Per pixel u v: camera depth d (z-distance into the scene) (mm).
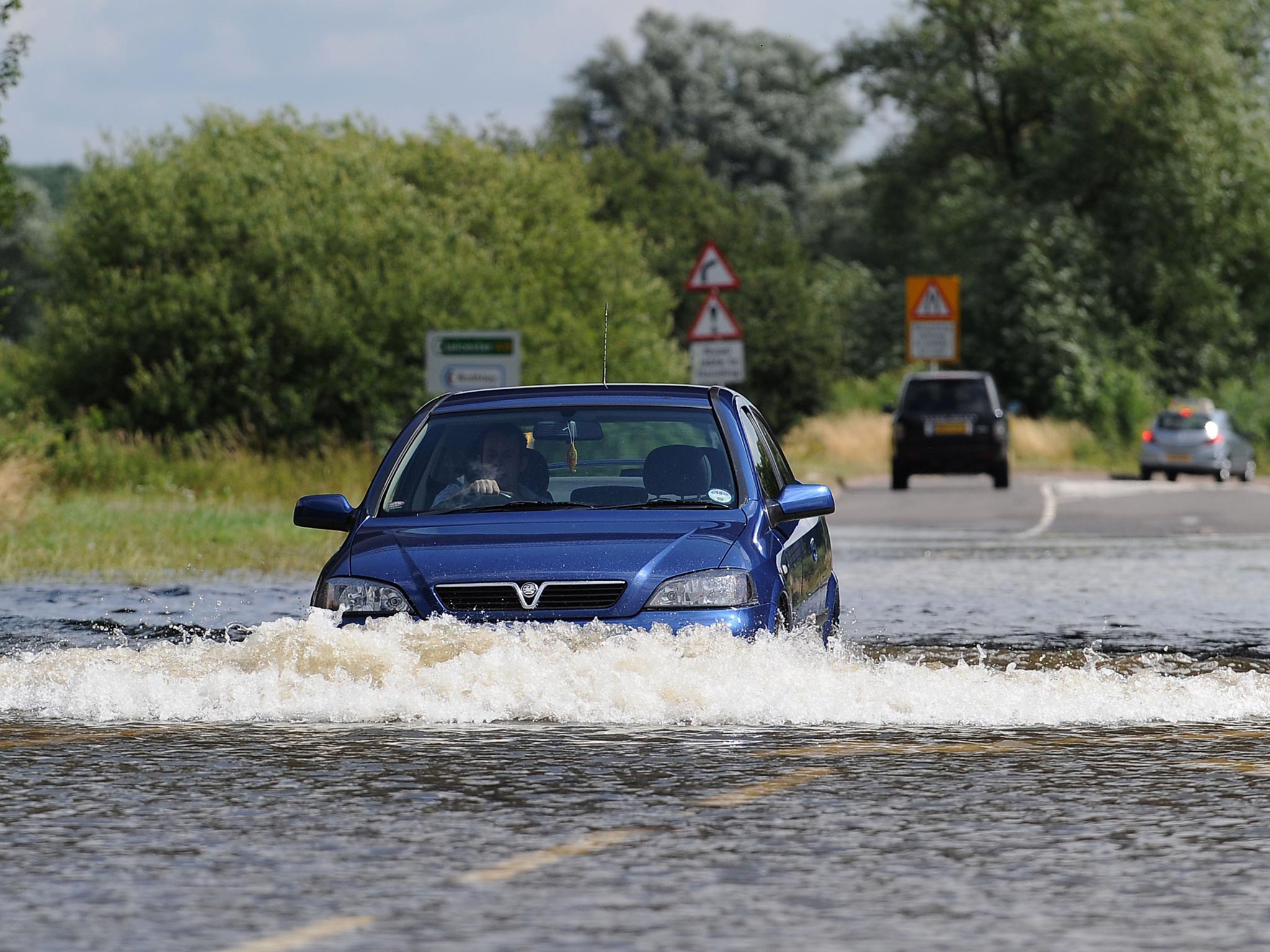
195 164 126000
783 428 187375
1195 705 35938
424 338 118938
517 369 99688
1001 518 105438
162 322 117875
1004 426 141625
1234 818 26438
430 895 22172
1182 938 20375
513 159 150125
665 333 146500
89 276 123188
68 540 75375
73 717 34688
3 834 25469
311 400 117500
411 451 38969
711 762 30344
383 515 37500
